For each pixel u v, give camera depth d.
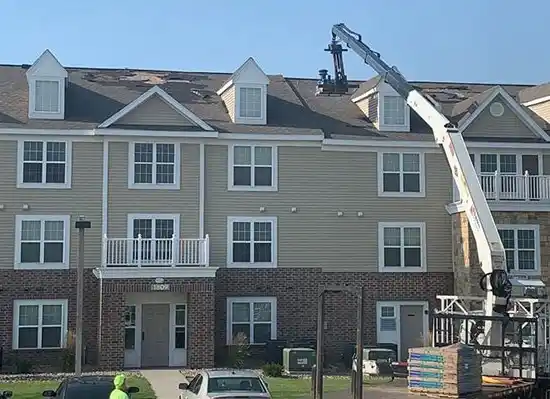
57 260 33.09
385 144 35.66
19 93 35.75
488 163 36.25
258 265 34.62
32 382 28.64
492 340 22.52
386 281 35.44
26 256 32.88
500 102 36.88
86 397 17.55
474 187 26.80
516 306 25.06
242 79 35.50
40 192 33.12
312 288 34.91
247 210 34.72
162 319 33.44
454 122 36.91
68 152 33.44
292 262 34.88
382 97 36.53
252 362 34.03
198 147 34.47
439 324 24.06
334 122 36.78
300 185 35.19
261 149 35.06
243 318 34.38
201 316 32.00
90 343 32.72
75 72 38.41
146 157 34.06
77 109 34.59
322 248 35.12
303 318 34.72
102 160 33.66
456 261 35.28
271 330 34.50
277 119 36.25
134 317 33.16
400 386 20.02
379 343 34.94
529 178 34.97
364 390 18.98
